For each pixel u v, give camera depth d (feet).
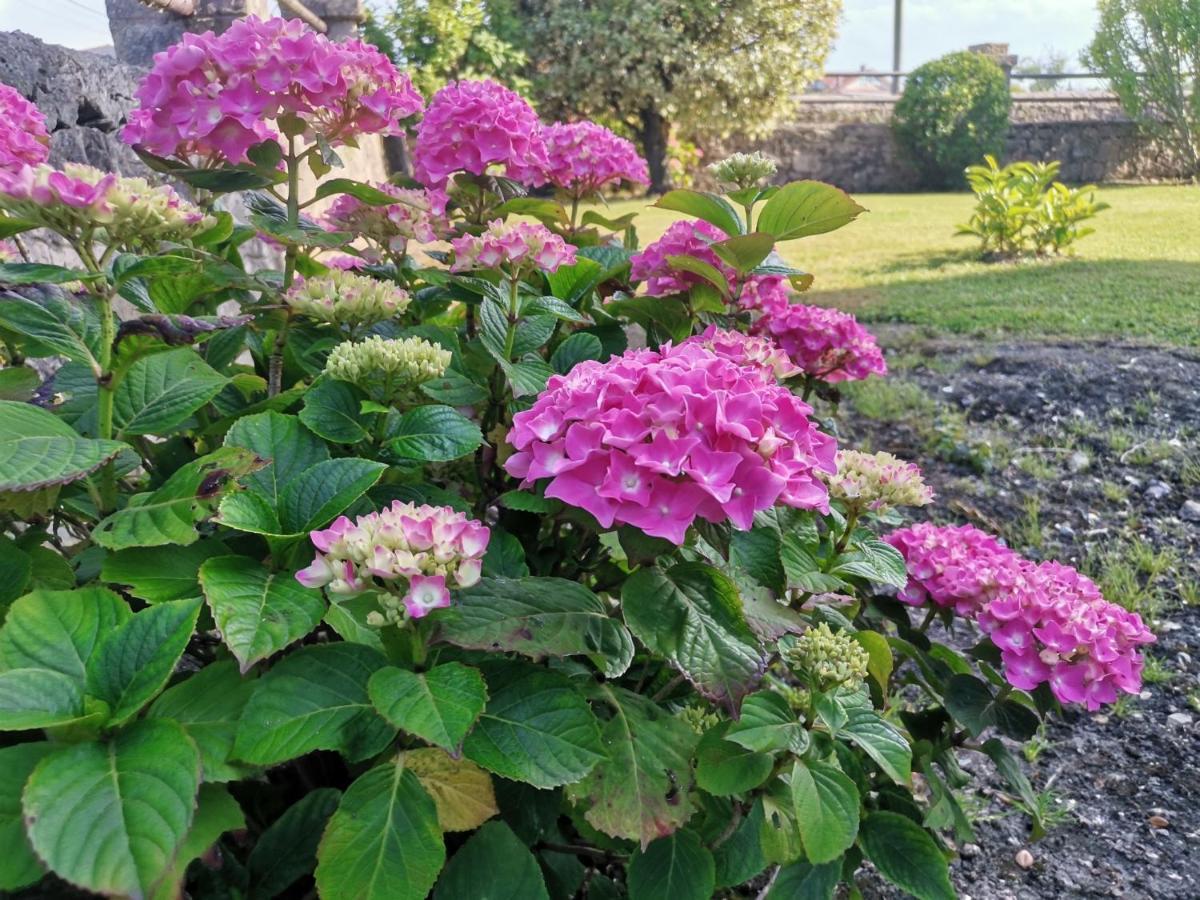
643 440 4.34
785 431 4.77
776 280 8.91
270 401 5.80
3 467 4.02
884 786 6.87
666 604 4.61
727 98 56.75
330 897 3.84
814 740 5.27
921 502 6.44
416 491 5.49
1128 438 16.70
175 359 5.42
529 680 4.46
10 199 4.62
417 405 6.07
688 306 8.58
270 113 6.43
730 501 4.36
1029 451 16.49
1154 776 9.60
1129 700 10.83
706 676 4.47
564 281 7.70
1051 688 6.83
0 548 4.54
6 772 3.54
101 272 4.72
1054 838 8.80
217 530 5.19
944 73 60.29
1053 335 22.35
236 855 4.89
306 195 18.57
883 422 17.79
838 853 4.75
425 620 4.24
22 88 10.55
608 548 5.87
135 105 13.19
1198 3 54.85
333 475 4.66
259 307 6.17
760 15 55.01
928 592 7.57
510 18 53.98
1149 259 31.22
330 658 4.21
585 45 54.65
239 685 4.11
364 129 7.17
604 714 5.14
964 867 8.45
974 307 25.63
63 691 3.69
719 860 5.29
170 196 5.17
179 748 3.53
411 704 3.84
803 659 5.17
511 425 6.42
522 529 6.21
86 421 5.37
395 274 7.76
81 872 3.14
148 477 6.31
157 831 3.29
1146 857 8.52
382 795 4.01
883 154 62.80
